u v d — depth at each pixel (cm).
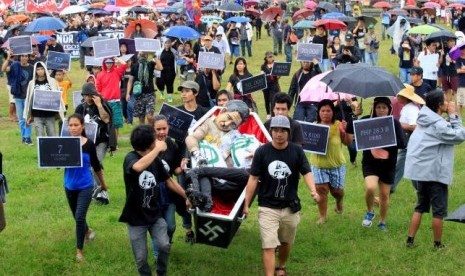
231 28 3222
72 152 1104
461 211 855
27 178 1517
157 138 1095
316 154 1227
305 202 1360
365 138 1174
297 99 1712
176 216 1295
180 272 1114
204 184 1073
